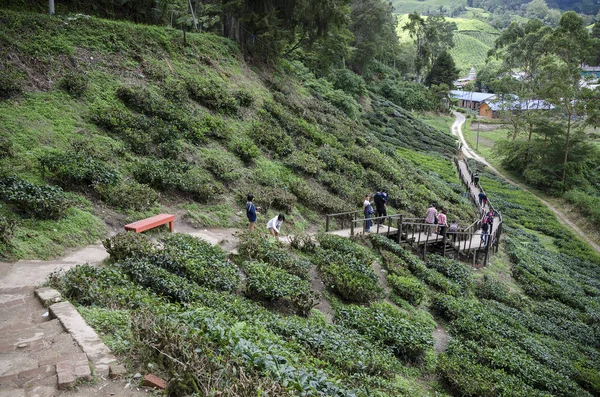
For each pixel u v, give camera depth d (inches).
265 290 473.4
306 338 395.9
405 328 516.4
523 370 536.7
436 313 667.4
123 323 301.3
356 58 2554.1
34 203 502.6
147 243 487.2
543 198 1984.5
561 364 629.0
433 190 1407.5
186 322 283.1
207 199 729.6
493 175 2172.7
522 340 645.9
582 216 1747.0
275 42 1302.9
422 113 3122.5
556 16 7751.0
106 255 493.0
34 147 619.8
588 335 815.7
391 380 415.8
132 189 638.5
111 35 924.6
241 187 814.5
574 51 2596.0
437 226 888.9
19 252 449.7
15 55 737.6
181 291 396.5
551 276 1111.0
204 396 221.9
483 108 3718.0
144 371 240.8
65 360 241.8
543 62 2349.9
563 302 973.8
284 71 1517.0
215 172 798.5
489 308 744.3
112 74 853.2
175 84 941.8
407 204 1106.7
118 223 583.2
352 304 552.7
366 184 1128.2
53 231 502.6
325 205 876.0
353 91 2149.4
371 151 1376.7
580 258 1380.4
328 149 1150.3
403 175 1337.4
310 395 247.3
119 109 781.9
